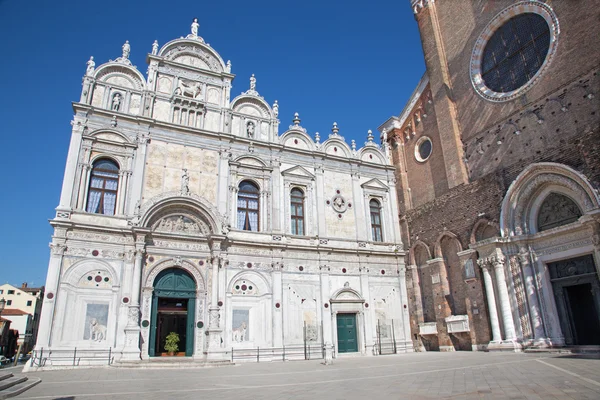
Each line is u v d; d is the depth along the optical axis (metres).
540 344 25.45
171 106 30.77
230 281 28.86
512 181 28.61
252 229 31.25
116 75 29.84
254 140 32.41
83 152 26.98
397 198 38.88
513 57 30.64
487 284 28.56
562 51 26.86
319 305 31.50
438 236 33.69
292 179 33.59
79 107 27.39
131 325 24.88
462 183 32.31
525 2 29.70
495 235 29.27
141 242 26.45
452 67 35.22
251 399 10.45
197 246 28.62
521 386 10.87
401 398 9.78
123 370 21.02
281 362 26.70
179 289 27.61
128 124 28.72
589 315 25.53
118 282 25.64
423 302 34.81
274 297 29.91
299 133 35.47
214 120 31.95
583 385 10.55
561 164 25.45
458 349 31.14
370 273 34.38
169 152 29.53
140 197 27.64
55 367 22.58
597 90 24.47
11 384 13.43
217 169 30.75
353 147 37.69
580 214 25.25
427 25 37.78
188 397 11.02
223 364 24.11
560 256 25.94
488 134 31.22
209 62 33.06
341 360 26.78
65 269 24.56
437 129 35.94
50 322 23.36
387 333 33.38
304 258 32.00
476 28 33.47
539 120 27.69
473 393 10.08
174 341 27.38
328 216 34.31
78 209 25.92
